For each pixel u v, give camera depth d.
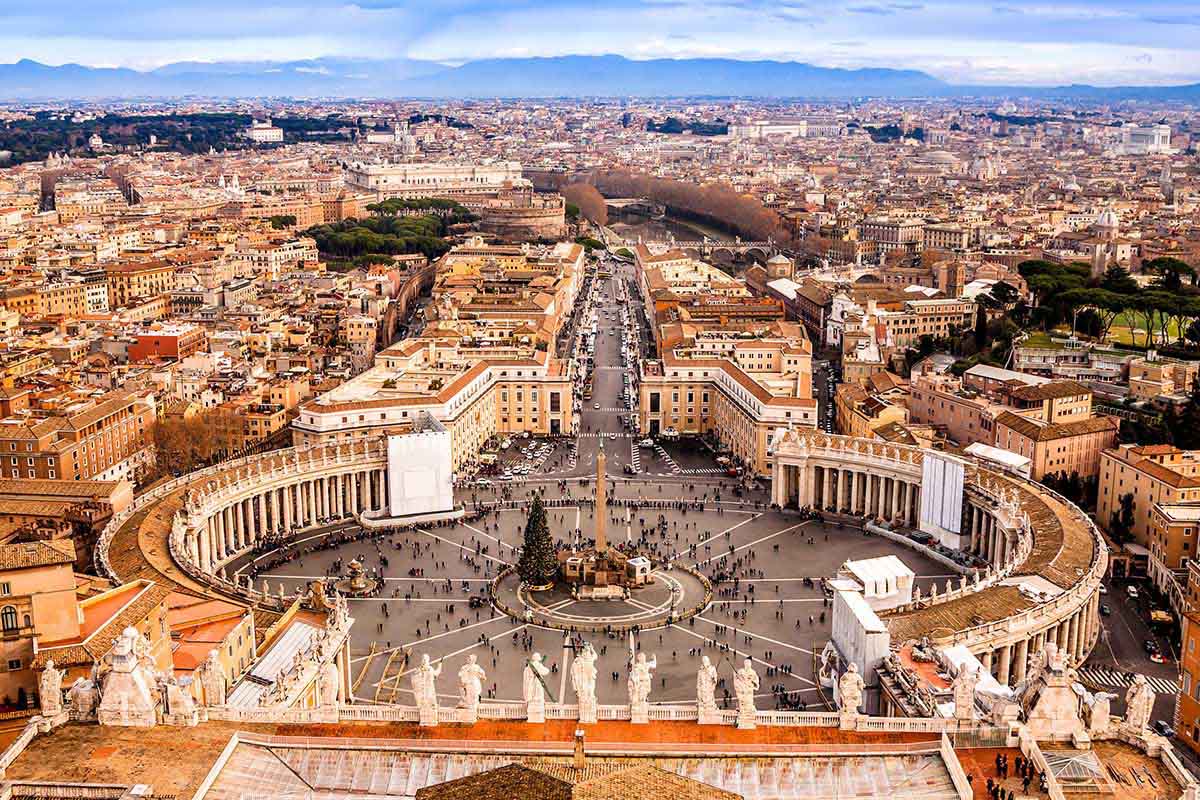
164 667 170.25
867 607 196.75
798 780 137.38
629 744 142.88
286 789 135.38
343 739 143.75
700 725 148.62
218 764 135.62
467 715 149.38
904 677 178.75
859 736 145.12
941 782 135.38
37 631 162.00
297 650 188.88
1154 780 134.50
